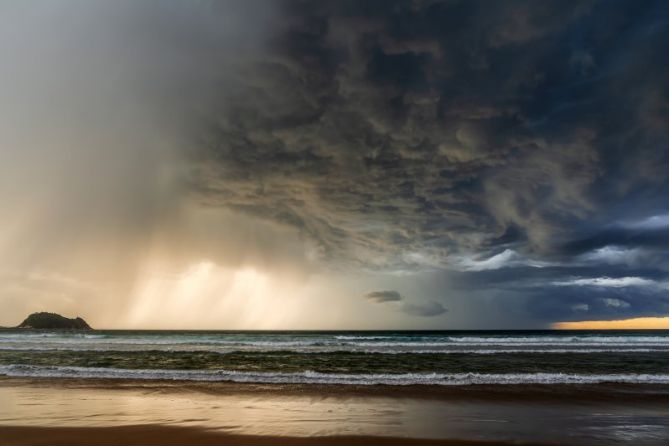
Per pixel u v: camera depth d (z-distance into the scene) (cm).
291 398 1127
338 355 2305
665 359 2091
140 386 1306
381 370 1703
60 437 737
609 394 1195
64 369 1605
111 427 805
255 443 708
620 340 3788
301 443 711
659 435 786
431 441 730
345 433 775
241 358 2136
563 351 2547
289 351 2545
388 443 714
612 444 732
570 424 862
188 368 1748
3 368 1616
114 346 3020
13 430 780
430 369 1733
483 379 1437
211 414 929
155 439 728
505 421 882
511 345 3120
